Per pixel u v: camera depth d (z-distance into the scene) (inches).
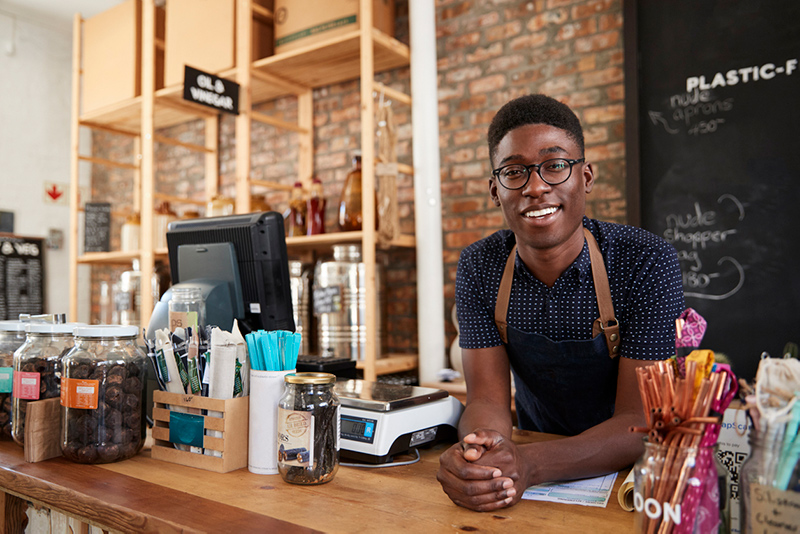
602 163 101.3
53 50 181.6
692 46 91.3
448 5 118.0
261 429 43.3
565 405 57.3
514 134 45.3
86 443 45.3
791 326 83.2
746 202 86.7
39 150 177.3
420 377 107.2
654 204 93.3
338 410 42.2
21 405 49.6
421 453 49.9
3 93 169.8
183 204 160.7
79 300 183.5
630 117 94.6
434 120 108.6
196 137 159.3
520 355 55.2
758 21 86.7
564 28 105.7
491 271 55.5
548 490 39.7
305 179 135.9
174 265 66.1
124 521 35.2
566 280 51.0
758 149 86.2
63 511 39.6
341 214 110.7
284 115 141.9
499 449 37.0
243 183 120.9
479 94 114.0
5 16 169.8
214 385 44.8
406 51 114.3
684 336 28.5
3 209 169.0
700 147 90.3
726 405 26.7
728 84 88.4
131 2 143.3
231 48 124.6
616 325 50.3
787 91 84.6
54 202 180.2
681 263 90.9
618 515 34.8
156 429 47.5
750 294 86.0
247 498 37.5
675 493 25.9
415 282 121.0
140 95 143.2
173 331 47.5
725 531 27.5
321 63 120.6
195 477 42.4
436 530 32.1
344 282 106.1
